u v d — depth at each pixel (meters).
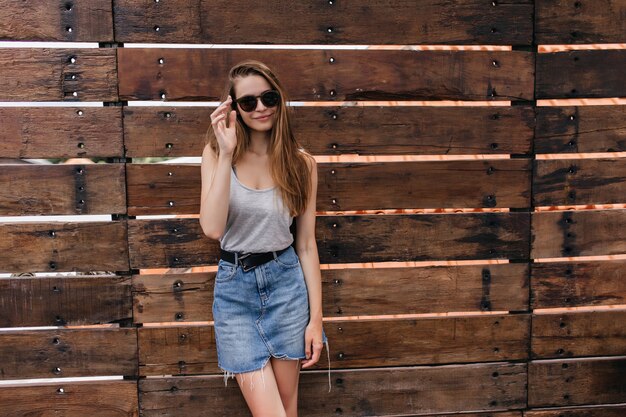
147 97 2.78
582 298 3.11
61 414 2.96
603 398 3.19
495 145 2.97
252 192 2.40
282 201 2.42
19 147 2.77
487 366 3.12
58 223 2.83
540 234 3.04
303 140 2.88
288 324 2.49
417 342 3.06
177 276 2.90
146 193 2.84
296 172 2.43
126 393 2.96
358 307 3.01
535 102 2.99
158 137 2.81
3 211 2.79
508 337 3.10
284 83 2.82
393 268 3.01
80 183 2.81
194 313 2.93
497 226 3.02
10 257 2.83
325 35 2.82
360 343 3.03
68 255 2.85
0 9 2.68
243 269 2.46
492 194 3.00
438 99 2.92
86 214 2.83
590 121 3.00
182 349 2.95
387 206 2.96
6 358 2.89
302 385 3.04
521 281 3.08
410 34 2.85
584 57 2.96
